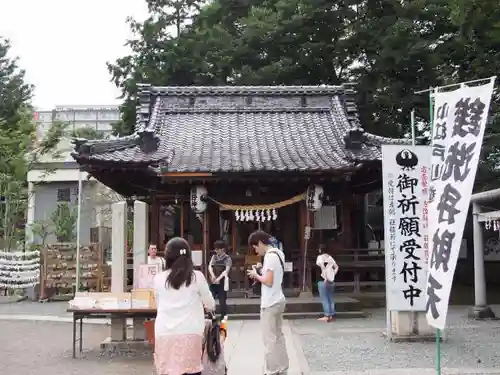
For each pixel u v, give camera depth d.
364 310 16.64
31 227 27.78
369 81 24.53
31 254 21.08
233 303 15.38
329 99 21.31
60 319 15.37
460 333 11.88
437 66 23.25
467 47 21.80
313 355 9.73
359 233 23.50
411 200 10.68
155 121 19.92
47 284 20.22
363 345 10.58
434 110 7.57
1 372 8.93
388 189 10.70
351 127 18.92
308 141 19.02
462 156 6.95
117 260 11.79
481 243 14.55
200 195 16.70
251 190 17.53
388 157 10.68
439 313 6.91
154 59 28.98
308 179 16.70
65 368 9.16
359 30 23.77
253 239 7.71
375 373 8.12
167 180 16.31
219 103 21.12
